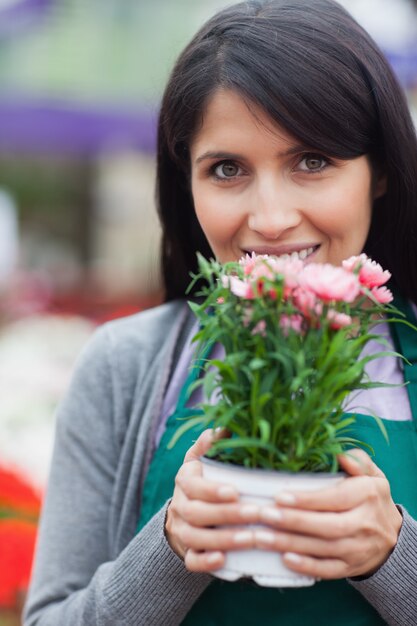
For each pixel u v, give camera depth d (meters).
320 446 1.03
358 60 1.25
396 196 1.34
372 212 1.42
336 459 1.03
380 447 1.25
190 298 1.57
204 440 1.12
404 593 1.11
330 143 1.20
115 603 1.21
